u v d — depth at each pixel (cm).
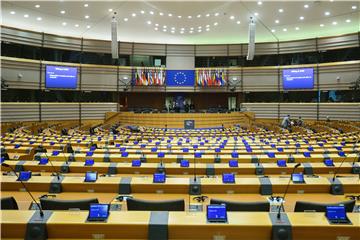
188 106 2895
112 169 714
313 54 2767
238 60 2978
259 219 326
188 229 317
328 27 2562
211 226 316
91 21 2367
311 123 2588
